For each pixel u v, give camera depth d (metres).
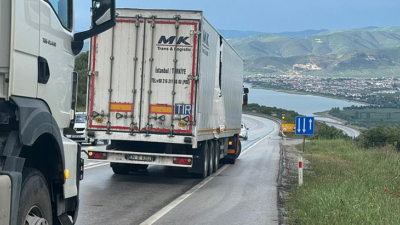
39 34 8.12
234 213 16.00
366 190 19.12
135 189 20.55
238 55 34.56
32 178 7.79
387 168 31.05
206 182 23.75
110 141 23.14
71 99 9.67
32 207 7.81
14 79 7.33
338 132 78.44
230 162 35.44
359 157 38.41
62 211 9.22
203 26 21.88
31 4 7.83
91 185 21.05
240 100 36.56
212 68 24.62
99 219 14.20
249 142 69.94
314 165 33.12
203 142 24.39
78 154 9.85
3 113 7.33
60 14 9.04
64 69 9.20
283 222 14.77
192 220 14.63
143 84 21.78
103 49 21.92
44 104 8.34
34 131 7.57
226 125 30.20
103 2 9.04
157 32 21.72
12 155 7.17
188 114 21.64
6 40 7.27
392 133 57.19
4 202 6.68
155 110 21.72
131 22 21.83
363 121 191.88
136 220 14.30
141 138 21.72
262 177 26.70
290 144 64.50
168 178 24.69
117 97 21.88
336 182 21.95
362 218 14.00
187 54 21.64
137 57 21.80
